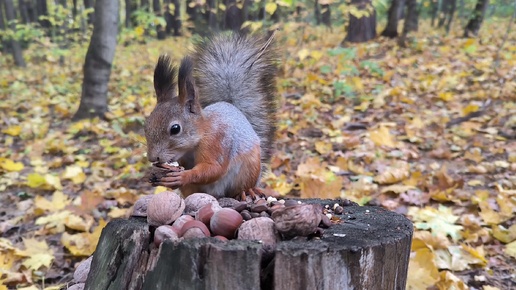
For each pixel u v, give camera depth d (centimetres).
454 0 579
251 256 78
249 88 99
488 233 133
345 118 238
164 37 623
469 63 348
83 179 188
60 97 336
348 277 80
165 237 82
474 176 173
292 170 184
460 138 208
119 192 171
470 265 125
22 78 446
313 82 301
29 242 134
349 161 185
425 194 154
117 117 262
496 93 260
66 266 131
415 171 172
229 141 91
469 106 233
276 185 161
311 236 83
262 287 80
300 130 229
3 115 299
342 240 82
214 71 100
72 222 147
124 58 496
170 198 86
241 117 94
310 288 79
